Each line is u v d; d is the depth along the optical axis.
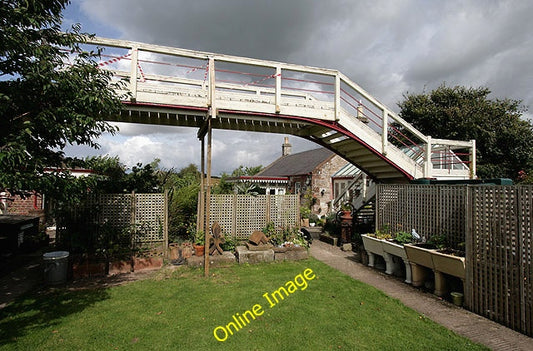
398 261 6.66
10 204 12.34
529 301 3.92
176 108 7.32
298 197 9.71
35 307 4.71
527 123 15.12
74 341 3.66
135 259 6.80
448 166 11.01
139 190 8.37
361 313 4.57
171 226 8.44
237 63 7.44
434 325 4.18
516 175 15.42
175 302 4.93
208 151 6.91
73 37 4.15
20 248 8.55
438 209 6.01
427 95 17.80
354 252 9.03
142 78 7.48
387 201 7.64
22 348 3.49
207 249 6.50
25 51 3.59
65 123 3.96
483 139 15.45
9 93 3.77
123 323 4.16
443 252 5.36
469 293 4.72
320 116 8.32
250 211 9.16
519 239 4.04
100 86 4.55
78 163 4.96
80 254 6.68
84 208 7.09
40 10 3.81
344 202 13.35
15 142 3.38
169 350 3.49
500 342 3.74
